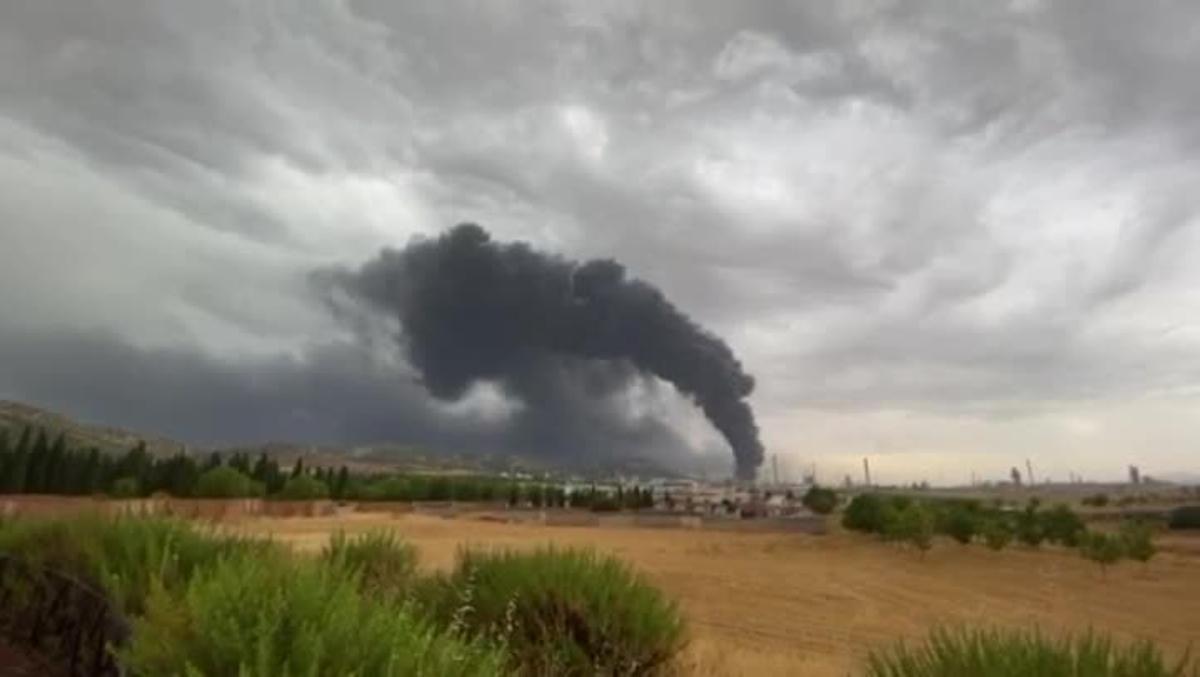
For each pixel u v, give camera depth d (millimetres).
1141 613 37188
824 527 103125
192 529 8828
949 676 5426
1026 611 32031
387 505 108688
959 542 82750
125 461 106188
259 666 3869
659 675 8039
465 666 4570
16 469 94750
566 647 7188
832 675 11750
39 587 9102
